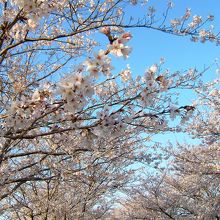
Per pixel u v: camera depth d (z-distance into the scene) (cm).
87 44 690
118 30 571
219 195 1223
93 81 274
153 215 1329
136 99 335
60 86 259
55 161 645
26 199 908
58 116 327
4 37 435
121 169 924
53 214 900
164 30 499
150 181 1312
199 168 1120
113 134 317
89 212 1033
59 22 663
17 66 591
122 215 1385
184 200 1291
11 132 371
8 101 516
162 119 347
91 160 704
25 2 335
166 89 315
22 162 712
